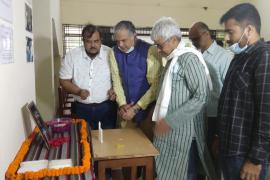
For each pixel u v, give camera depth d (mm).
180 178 1927
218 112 1640
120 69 2277
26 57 1802
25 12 1784
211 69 2180
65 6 5223
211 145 2090
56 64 3984
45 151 1492
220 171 1863
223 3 5707
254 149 1324
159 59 2199
